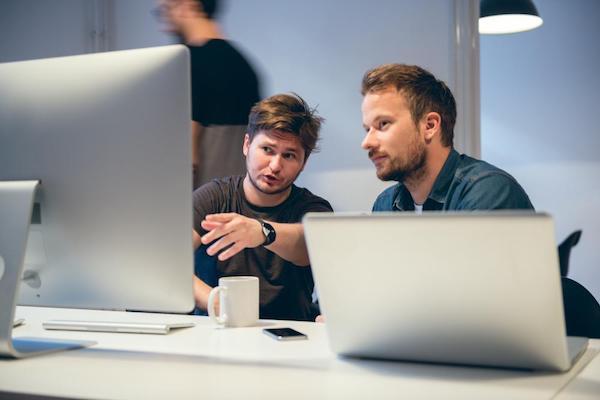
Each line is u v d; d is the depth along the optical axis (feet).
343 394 3.06
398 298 3.38
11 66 4.16
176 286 3.90
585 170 15.15
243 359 3.78
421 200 7.26
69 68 4.01
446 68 8.98
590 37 14.99
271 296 8.24
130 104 3.86
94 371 3.52
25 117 4.08
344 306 3.57
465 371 3.45
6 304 3.83
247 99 9.52
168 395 3.05
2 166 4.13
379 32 9.21
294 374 3.43
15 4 11.09
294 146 8.66
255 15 9.63
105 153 3.92
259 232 7.30
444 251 3.15
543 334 3.21
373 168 9.18
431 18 9.02
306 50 9.48
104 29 10.49
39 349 4.02
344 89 9.32
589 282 15.14
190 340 4.37
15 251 3.84
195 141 9.50
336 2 9.35
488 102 15.96
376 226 3.25
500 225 3.00
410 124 7.01
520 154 15.70
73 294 4.16
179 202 3.82
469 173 6.59
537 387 3.14
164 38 10.07
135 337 4.49
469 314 3.28
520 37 15.60
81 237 4.03
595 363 3.61
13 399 3.18
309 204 8.86
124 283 4.00
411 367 3.55
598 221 15.06
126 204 3.91
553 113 15.38
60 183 4.02
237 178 8.91
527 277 3.06
